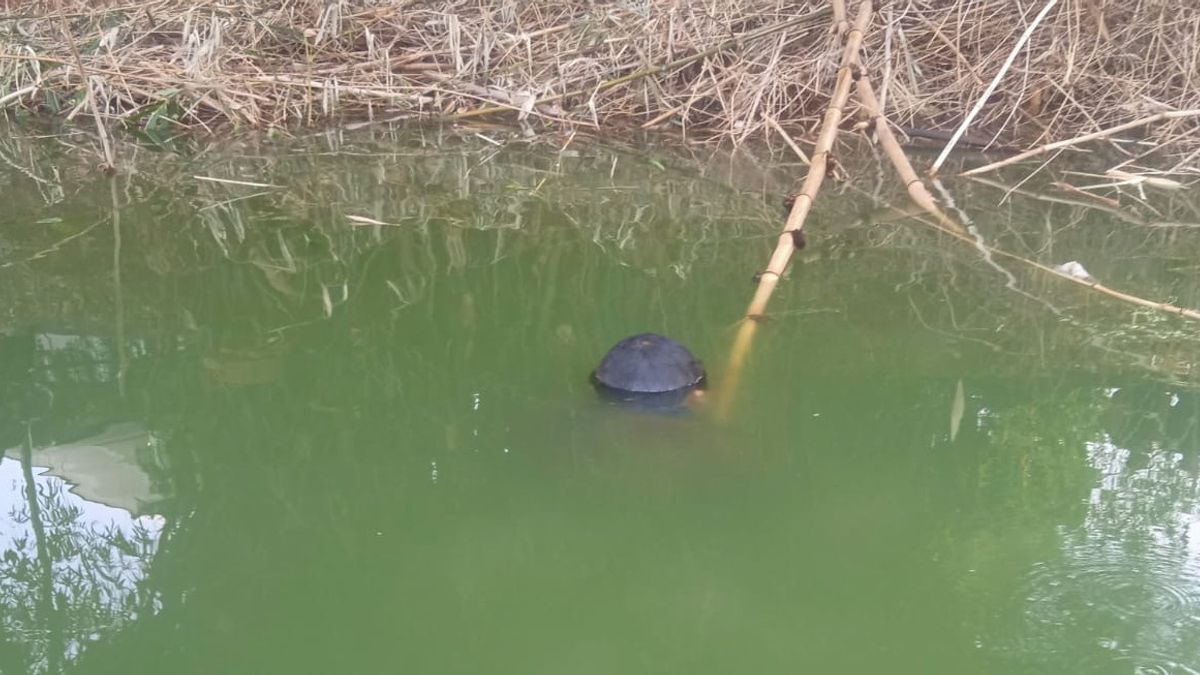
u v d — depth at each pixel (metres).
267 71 5.47
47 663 1.75
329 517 2.11
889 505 2.10
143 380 2.71
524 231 3.90
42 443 2.39
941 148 4.85
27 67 5.39
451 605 1.87
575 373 2.63
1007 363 2.72
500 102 5.37
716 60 5.30
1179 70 4.90
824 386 2.56
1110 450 2.31
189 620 1.85
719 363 2.66
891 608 1.82
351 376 2.71
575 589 1.89
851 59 3.97
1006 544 1.99
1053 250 3.65
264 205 4.20
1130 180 4.25
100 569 1.99
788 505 2.10
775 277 3.07
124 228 3.91
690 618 1.82
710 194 4.32
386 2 5.83
